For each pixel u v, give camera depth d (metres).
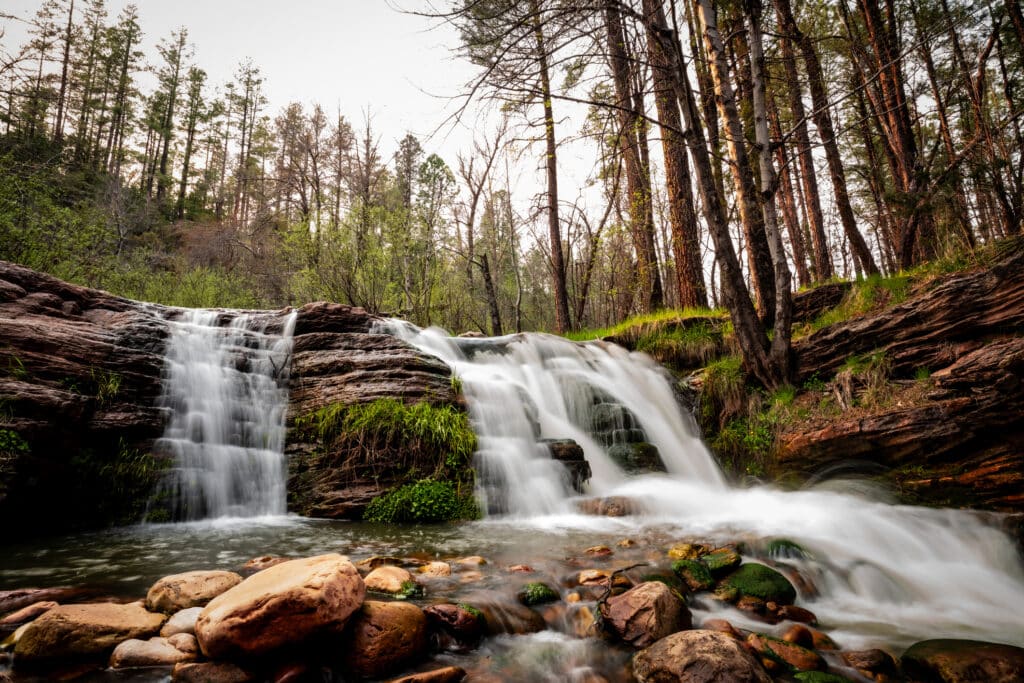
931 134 17.00
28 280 6.78
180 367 6.97
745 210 9.63
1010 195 8.63
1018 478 5.78
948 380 6.71
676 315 12.38
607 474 8.33
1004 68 10.46
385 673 2.61
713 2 10.66
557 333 17.25
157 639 2.67
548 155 11.45
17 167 11.72
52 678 2.40
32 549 4.70
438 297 18.92
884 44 11.59
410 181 30.62
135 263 16.69
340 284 15.49
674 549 4.54
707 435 9.53
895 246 14.52
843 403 7.91
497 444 7.44
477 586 3.71
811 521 5.77
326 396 7.46
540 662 2.81
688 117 8.42
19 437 5.04
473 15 5.72
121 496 5.80
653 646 2.74
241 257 26.59
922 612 3.77
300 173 29.98
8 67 10.22
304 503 6.56
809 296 10.38
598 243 17.45
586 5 6.41
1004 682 2.54
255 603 2.53
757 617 3.46
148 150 44.16
